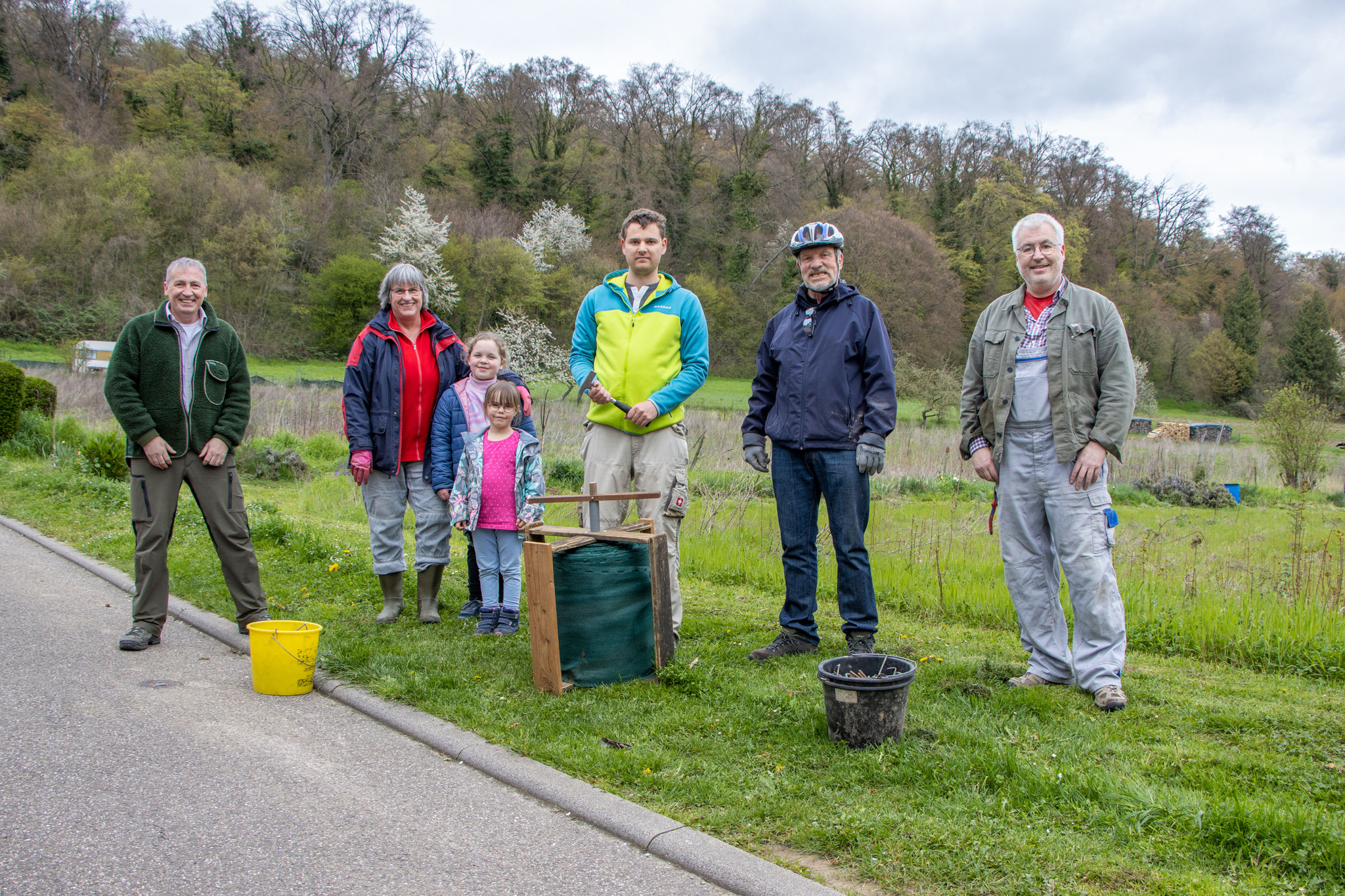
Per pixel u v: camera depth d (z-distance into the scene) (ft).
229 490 14.24
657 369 13.47
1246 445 77.92
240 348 14.42
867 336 13.47
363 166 168.55
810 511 14.16
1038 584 12.71
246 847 7.71
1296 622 15.83
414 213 148.77
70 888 6.96
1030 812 8.35
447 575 19.86
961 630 16.98
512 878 7.34
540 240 155.22
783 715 10.88
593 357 14.08
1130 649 16.05
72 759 9.41
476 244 152.56
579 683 12.06
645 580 12.52
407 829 8.15
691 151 172.14
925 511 33.04
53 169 139.23
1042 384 12.32
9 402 40.34
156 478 13.73
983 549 23.79
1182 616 16.55
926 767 9.18
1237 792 8.66
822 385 13.55
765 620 16.90
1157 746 10.19
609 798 8.64
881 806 8.45
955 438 58.13
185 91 163.94
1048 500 12.35
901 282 120.47
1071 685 12.63
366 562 19.66
